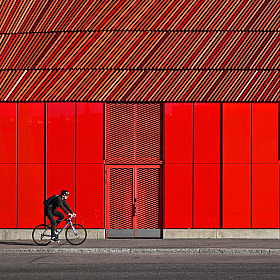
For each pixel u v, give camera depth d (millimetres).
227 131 22219
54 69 22578
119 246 19688
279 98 22203
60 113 22438
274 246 19578
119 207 22562
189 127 22297
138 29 22422
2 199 22375
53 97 22484
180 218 22219
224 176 22188
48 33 22656
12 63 22656
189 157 22281
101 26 22516
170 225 22203
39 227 22219
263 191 22141
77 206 22312
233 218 22125
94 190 22359
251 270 15133
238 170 22219
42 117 22469
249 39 22250
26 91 22547
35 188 22359
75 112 22438
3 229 22266
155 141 22562
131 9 22484
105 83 22438
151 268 15477
